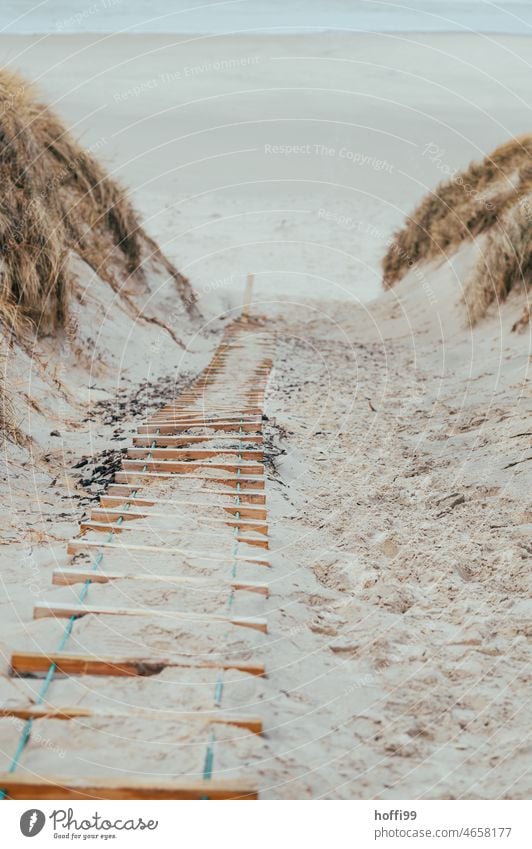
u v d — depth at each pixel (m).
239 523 4.64
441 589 4.23
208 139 18.94
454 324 10.04
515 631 3.83
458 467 5.95
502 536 4.85
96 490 5.37
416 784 2.81
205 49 21.16
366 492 5.58
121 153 18.14
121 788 2.54
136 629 3.38
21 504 4.97
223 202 17.47
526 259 9.15
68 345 7.73
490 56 20.58
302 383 8.61
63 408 6.77
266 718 2.98
